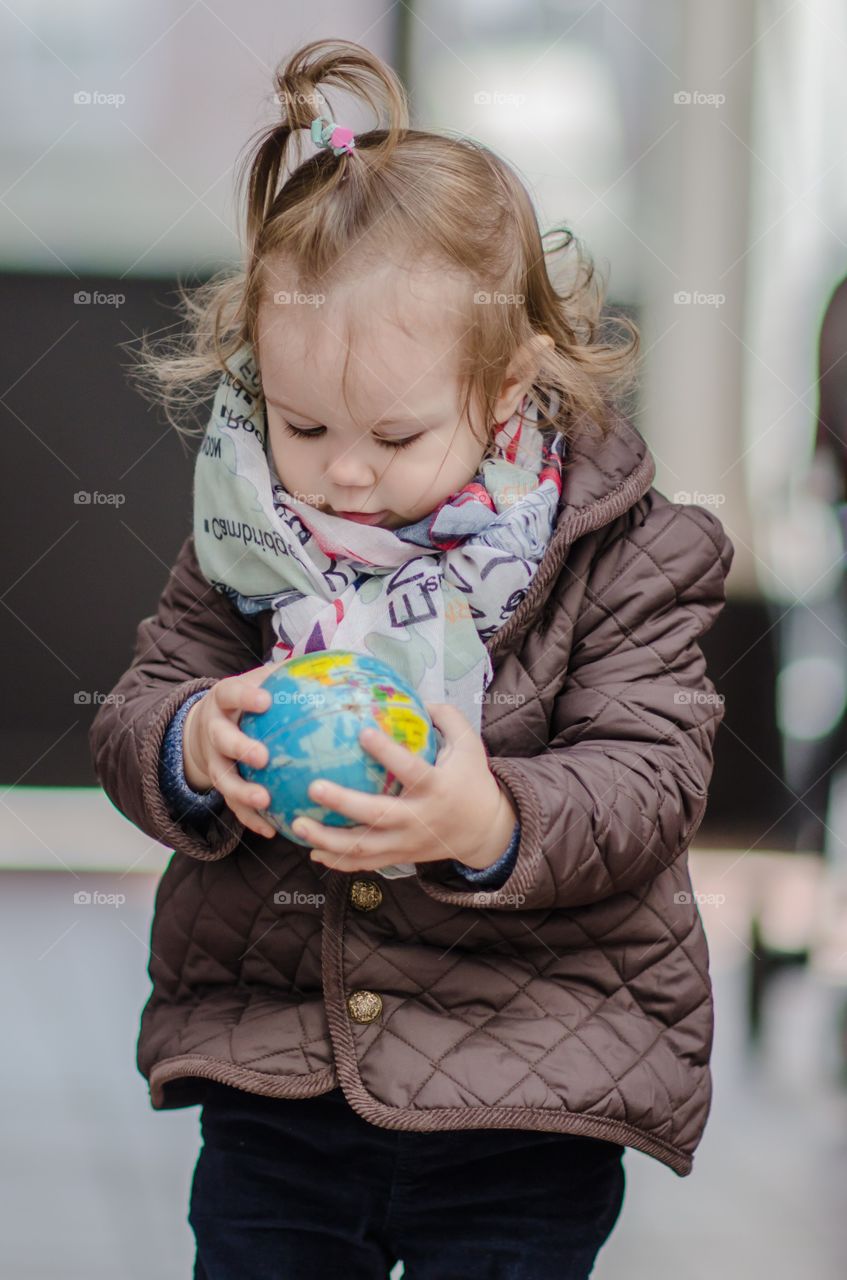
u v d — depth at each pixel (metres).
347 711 2.55
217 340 3.30
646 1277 4.05
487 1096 2.71
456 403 2.87
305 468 2.92
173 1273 4.07
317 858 2.51
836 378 7.23
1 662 8.27
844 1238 4.29
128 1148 4.82
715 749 7.75
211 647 3.30
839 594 7.72
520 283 3.05
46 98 8.06
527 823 2.60
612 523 3.13
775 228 8.20
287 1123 2.92
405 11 7.93
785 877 7.27
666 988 2.92
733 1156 4.84
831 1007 6.02
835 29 8.08
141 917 6.91
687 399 8.24
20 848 7.75
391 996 2.81
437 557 3.02
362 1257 2.88
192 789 2.83
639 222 8.16
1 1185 4.54
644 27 8.02
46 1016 5.75
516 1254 2.82
